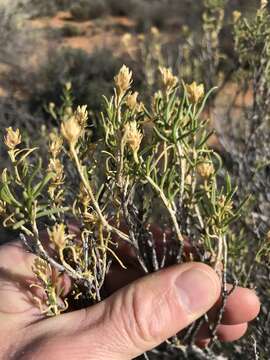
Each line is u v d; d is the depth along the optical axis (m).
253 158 0.25
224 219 0.11
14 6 1.01
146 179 0.11
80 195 0.11
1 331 0.12
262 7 0.21
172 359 0.19
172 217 0.11
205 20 0.26
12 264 0.14
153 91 0.26
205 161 0.11
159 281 0.12
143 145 0.12
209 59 0.26
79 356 0.11
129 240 0.11
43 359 0.11
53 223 0.12
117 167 0.10
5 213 0.10
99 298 0.12
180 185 0.11
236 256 0.17
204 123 0.12
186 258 0.13
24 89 0.71
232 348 0.21
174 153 0.11
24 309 0.13
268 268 0.16
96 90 0.60
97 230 0.12
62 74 0.68
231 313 0.14
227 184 0.11
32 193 0.09
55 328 0.12
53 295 0.12
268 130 0.26
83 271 0.12
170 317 0.12
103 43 0.88
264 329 0.18
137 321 0.12
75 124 0.09
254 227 0.20
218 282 0.12
